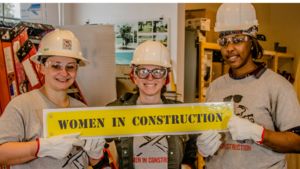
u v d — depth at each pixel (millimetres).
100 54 2777
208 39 3777
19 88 2197
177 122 1607
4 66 2160
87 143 1547
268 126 1661
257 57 1804
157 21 3242
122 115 1578
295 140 1561
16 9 3295
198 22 3553
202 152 1633
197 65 3426
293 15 5527
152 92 1595
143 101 1644
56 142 1433
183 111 1607
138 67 1583
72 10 3678
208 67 3520
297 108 1615
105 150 1606
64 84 1583
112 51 2826
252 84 1708
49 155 1440
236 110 1697
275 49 5418
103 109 1566
